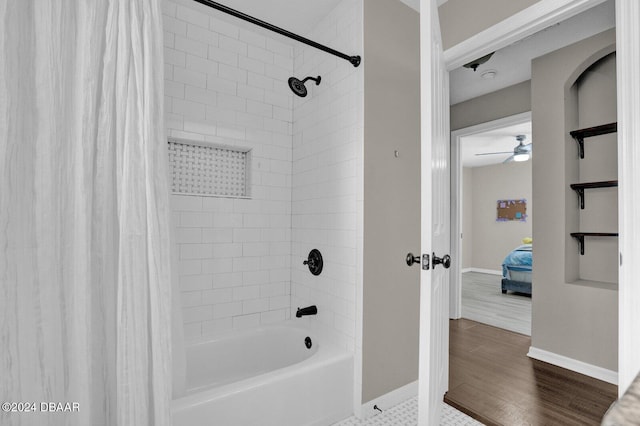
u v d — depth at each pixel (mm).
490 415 1784
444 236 1711
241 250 2277
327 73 2127
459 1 1916
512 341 2920
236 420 1423
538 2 1553
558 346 2459
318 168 2197
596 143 2543
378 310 1874
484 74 3016
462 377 2232
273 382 1531
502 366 2412
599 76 2529
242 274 2277
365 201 1821
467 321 3504
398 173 1992
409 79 2074
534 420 1743
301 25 2256
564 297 2449
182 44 2053
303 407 1631
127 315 1117
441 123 1617
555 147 2580
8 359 910
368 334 1824
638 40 1150
